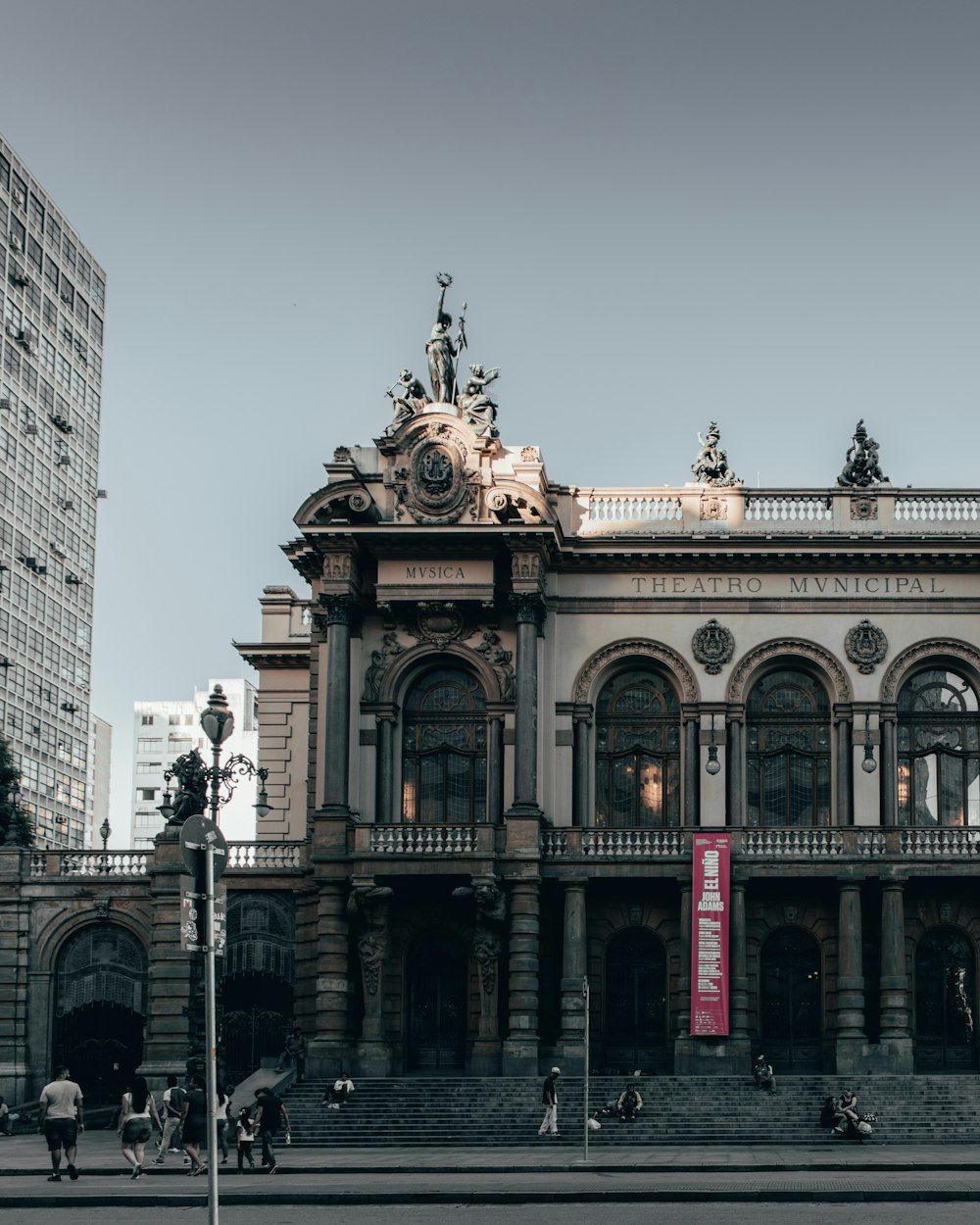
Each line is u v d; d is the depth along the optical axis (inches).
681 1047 2422.5
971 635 2610.7
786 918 2527.1
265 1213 1251.2
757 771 2618.1
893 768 2576.3
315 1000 2524.6
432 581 2588.6
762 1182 1467.8
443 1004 2532.0
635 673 2657.5
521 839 2471.7
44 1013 2568.9
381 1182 1531.7
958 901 2517.2
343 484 2583.7
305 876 2583.7
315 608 2650.1
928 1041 2490.2
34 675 4741.6
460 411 2630.4
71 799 5036.9
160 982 2502.5
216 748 1812.3
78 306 5152.6
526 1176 1601.9
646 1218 1162.0
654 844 2497.5
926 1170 1626.5
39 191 4810.5
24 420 4660.4
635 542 2613.2
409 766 2623.0
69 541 5049.2
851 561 2618.1
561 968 2504.9
